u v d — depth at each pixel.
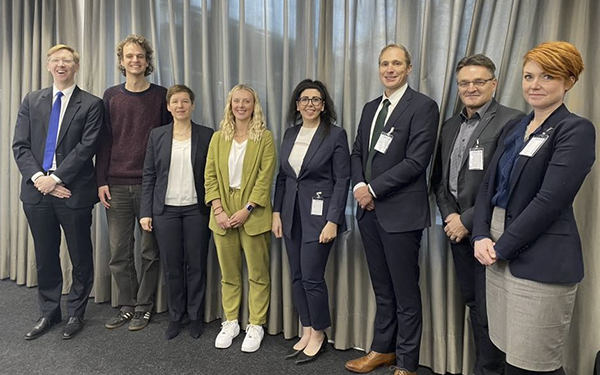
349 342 2.35
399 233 1.85
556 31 1.81
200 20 2.64
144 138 2.49
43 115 2.33
